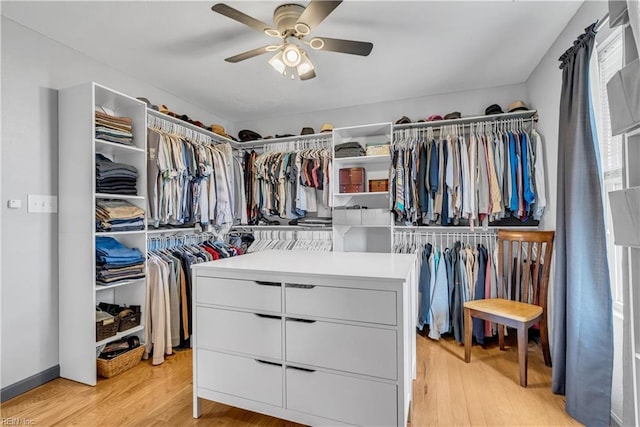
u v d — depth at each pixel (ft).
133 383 6.86
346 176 11.30
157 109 9.29
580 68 5.50
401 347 4.30
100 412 5.81
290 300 4.92
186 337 8.79
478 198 9.21
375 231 11.66
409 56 8.36
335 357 4.66
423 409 5.78
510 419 5.48
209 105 11.97
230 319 5.33
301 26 5.74
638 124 3.51
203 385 5.54
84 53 8.00
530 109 9.47
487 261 9.11
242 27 7.03
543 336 7.44
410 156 10.05
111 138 7.48
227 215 11.14
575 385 5.41
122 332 7.55
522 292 8.18
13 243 6.48
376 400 4.43
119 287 8.42
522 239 7.98
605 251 5.12
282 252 7.50
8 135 6.44
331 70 9.14
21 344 6.57
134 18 6.63
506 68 9.05
